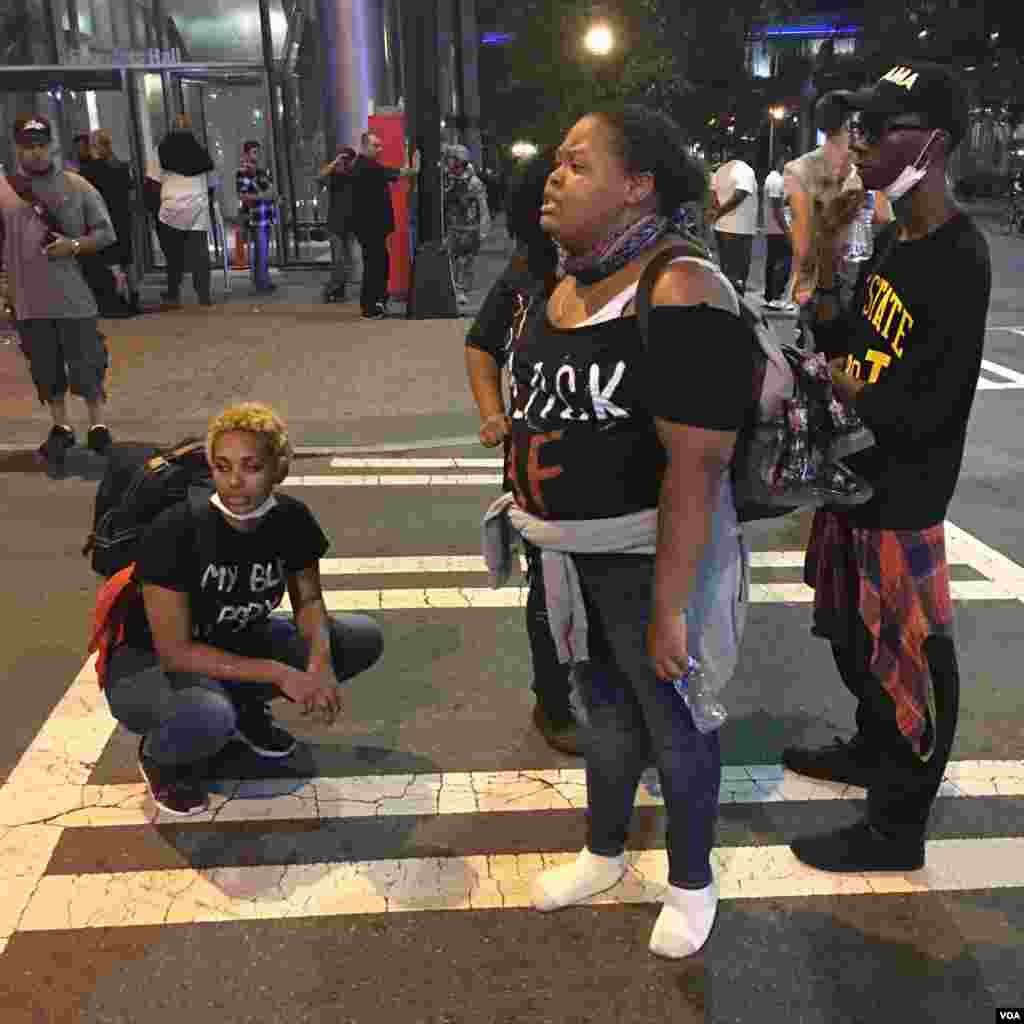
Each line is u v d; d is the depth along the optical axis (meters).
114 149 15.33
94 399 6.64
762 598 4.79
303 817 3.18
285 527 3.05
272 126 14.84
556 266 3.01
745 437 2.34
